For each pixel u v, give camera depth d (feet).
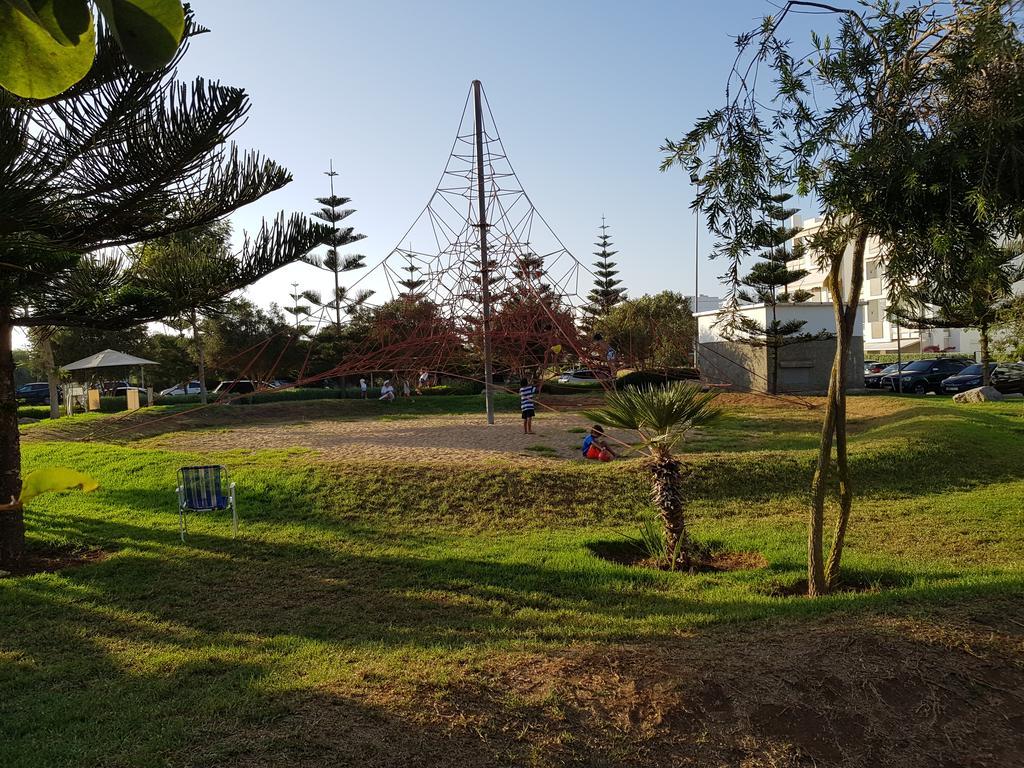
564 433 59.00
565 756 10.98
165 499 35.78
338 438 57.21
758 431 59.72
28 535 30.25
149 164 23.12
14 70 2.87
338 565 26.23
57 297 28.17
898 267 17.08
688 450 48.85
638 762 11.05
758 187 18.98
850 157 17.13
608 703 12.23
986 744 11.91
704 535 30.50
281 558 27.12
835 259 20.93
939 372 102.12
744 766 11.19
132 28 2.52
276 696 12.92
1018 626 15.08
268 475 37.78
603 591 23.38
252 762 10.43
